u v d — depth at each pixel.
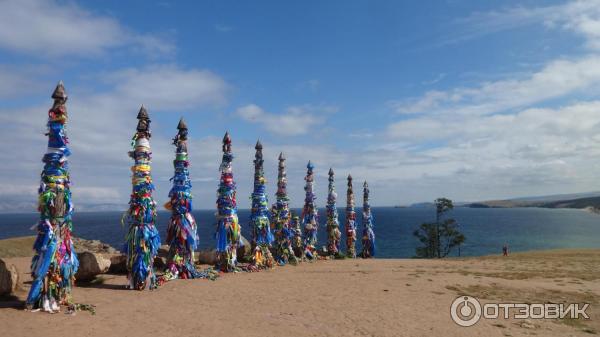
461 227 154.50
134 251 15.87
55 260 11.97
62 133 12.85
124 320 10.87
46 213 12.21
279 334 10.03
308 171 31.55
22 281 14.87
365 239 36.97
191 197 19.89
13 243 25.78
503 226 161.62
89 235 106.31
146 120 17.08
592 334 11.28
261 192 25.06
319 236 88.62
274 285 17.39
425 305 13.88
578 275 22.20
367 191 38.06
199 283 17.62
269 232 24.97
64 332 9.49
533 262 29.41
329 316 11.98
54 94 12.75
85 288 15.48
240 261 25.77
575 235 121.25
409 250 78.44
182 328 10.28
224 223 22.12
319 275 21.00
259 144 25.45
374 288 16.94
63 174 12.64
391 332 10.54
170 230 19.39
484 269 24.91
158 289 15.97
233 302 13.67
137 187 16.38
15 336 9.03
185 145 20.19
